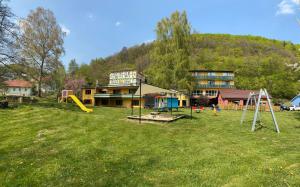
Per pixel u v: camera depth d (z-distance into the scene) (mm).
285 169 6578
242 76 72562
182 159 7863
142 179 6234
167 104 26688
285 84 62875
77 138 10734
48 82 47250
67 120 15352
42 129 12547
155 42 43969
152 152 8766
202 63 81188
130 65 98188
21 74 26609
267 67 75625
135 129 13234
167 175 6488
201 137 11695
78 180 6164
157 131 12953
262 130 14695
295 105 50281
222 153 8492
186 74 42125
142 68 87750
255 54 98000
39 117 16156
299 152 8531
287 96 62500
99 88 48250
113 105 45406
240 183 5715
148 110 30266
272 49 104625
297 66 39969
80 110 26781
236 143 10320
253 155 8141
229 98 50000
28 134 11492
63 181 6105
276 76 66438
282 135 12781
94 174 6562
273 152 8547
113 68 98500
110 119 16797
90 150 8859
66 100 37969
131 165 7328
